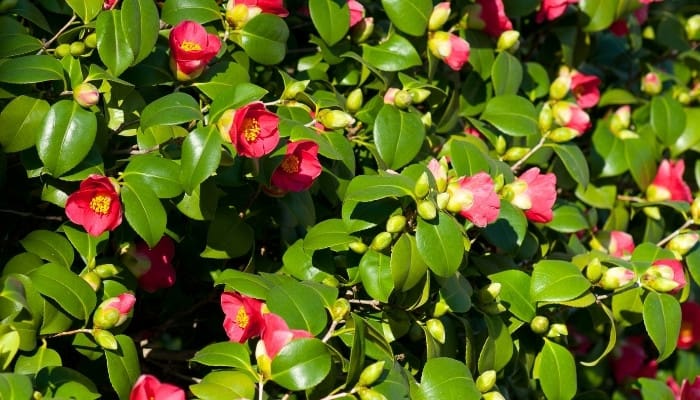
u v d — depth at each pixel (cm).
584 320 202
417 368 169
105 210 150
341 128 165
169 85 166
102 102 161
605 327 203
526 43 207
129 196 151
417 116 171
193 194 157
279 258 176
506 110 185
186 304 178
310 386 147
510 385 185
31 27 167
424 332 164
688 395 198
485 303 166
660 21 217
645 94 213
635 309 175
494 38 189
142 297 177
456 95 189
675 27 217
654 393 192
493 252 181
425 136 175
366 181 154
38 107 153
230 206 165
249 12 166
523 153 184
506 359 166
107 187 149
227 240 165
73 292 151
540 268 167
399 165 170
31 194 165
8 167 163
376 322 161
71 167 150
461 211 154
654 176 202
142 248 162
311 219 168
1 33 157
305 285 155
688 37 218
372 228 159
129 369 151
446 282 161
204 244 169
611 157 199
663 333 167
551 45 207
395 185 154
